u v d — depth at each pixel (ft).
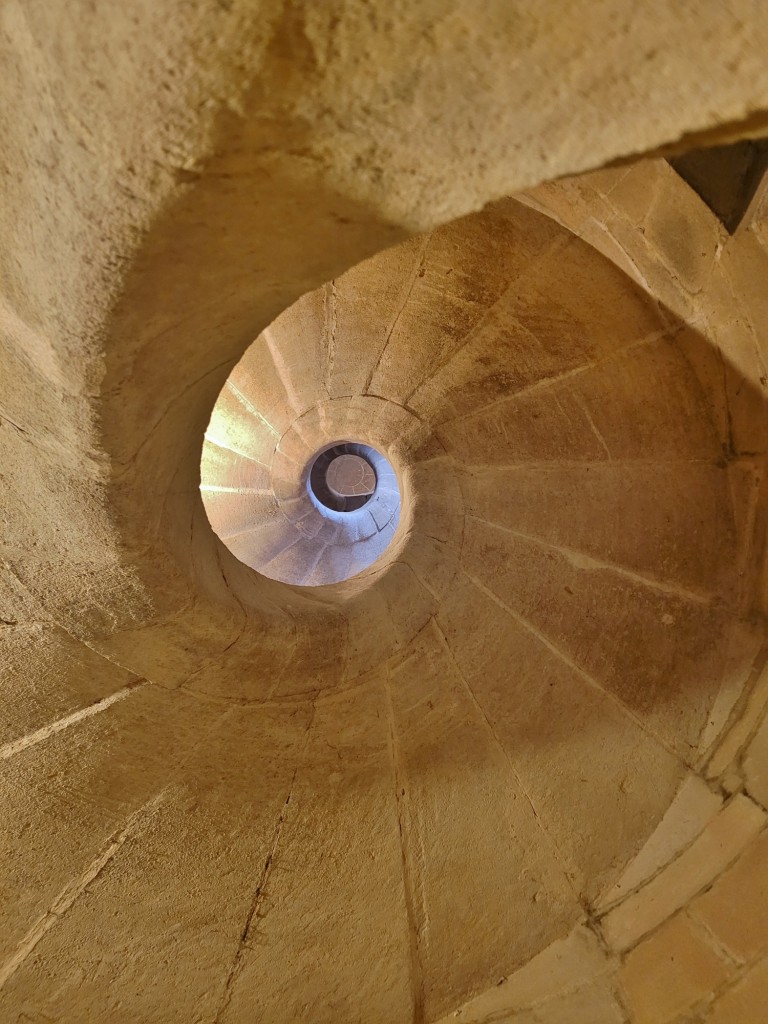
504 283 10.87
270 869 8.73
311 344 14.05
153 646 7.69
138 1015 7.88
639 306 9.74
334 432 16.46
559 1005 8.05
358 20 2.85
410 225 4.02
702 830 8.52
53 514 6.28
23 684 7.46
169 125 3.21
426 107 3.22
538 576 11.31
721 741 8.99
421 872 9.03
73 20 2.91
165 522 7.00
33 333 4.62
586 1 2.68
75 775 7.94
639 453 10.59
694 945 7.79
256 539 20.27
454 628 11.26
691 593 9.90
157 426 5.99
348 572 21.03
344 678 9.98
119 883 8.15
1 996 7.47
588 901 8.71
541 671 10.55
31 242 4.02
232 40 2.88
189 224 3.80
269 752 9.06
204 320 5.00
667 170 8.33
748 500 9.32
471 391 12.55
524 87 3.07
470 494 12.57
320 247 4.39
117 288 4.08
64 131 3.35
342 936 8.61
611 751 9.60
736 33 2.65
